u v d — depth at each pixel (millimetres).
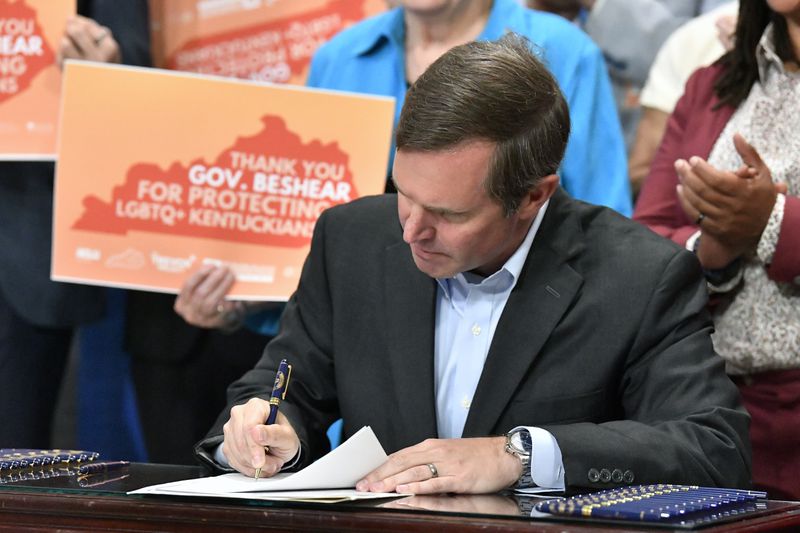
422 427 3145
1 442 5363
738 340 3846
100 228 4711
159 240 4711
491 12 4730
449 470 2775
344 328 3316
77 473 2990
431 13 4590
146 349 5328
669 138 4242
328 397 3398
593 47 4711
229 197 4684
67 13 4957
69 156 4703
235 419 2951
